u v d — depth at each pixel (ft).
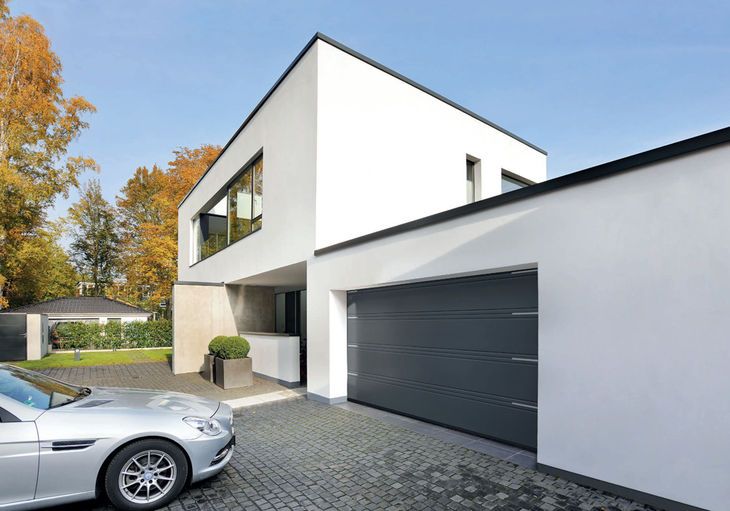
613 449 11.57
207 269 47.67
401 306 21.04
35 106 64.23
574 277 12.76
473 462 14.29
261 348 35.06
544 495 11.64
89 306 84.74
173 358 38.29
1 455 9.50
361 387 23.66
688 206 10.50
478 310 17.16
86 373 38.83
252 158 34.86
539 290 13.73
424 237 18.25
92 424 10.53
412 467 13.94
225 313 41.45
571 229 12.93
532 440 15.06
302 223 26.48
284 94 29.22
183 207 60.18
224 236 44.01
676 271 10.62
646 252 11.20
